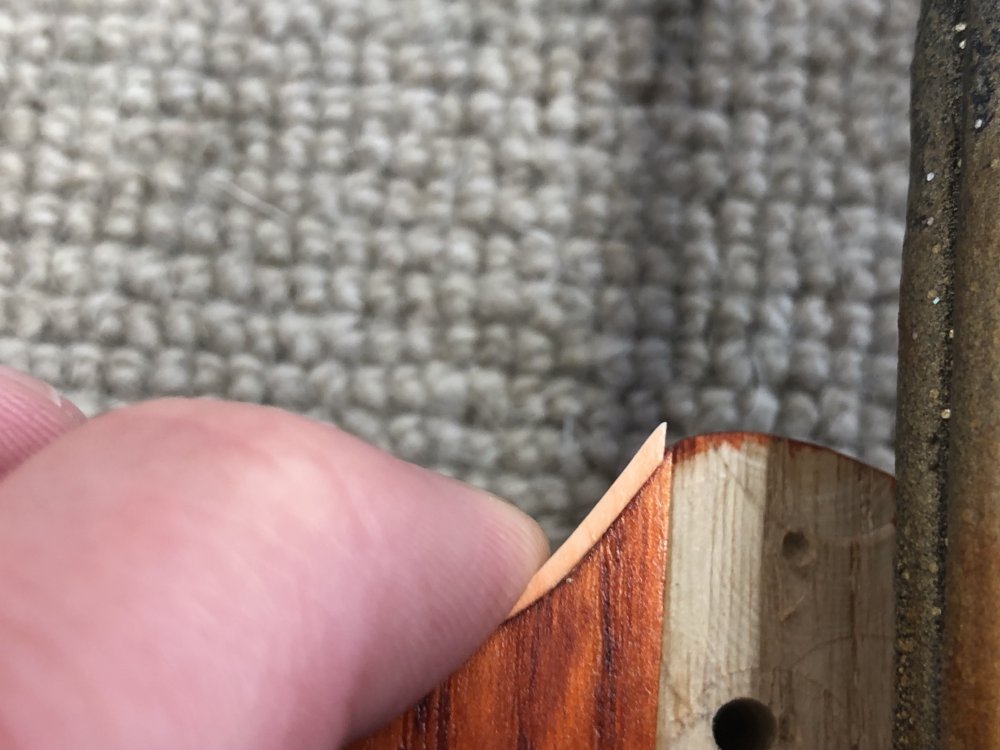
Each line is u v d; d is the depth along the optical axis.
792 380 0.14
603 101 0.14
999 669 0.07
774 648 0.08
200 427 0.10
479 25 0.15
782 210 0.14
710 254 0.14
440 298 0.14
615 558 0.08
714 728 0.08
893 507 0.08
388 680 0.10
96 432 0.09
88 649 0.08
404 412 0.14
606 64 0.14
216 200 0.14
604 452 0.14
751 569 0.08
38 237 0.14
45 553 0.08
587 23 0.14
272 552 0.09
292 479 0.09
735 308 0.14
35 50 0.15
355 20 0.15
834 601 0.08
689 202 0.14
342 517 0.10
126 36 0.15
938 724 0.07
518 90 0.14
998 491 0.07
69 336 0.14
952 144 0.08
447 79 0.14
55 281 0.14
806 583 0.08
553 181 0.14
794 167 0.14
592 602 0.08
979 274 0.07
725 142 0.14
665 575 0.08
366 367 0.14
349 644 0.09
